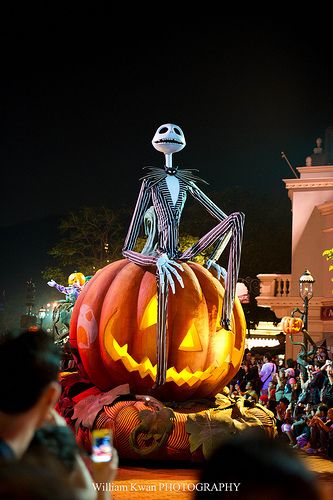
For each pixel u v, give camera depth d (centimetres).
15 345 279
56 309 1389
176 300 1004
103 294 1040
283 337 4084
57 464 262
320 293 2884
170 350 1008
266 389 1906
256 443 186
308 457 1227
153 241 1073
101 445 295
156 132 1105
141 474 915
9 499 181
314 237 2922
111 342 1010
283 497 174
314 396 1523
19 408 269
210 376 1027
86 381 1112
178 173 1090
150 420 950
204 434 947
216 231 1042
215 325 1027
